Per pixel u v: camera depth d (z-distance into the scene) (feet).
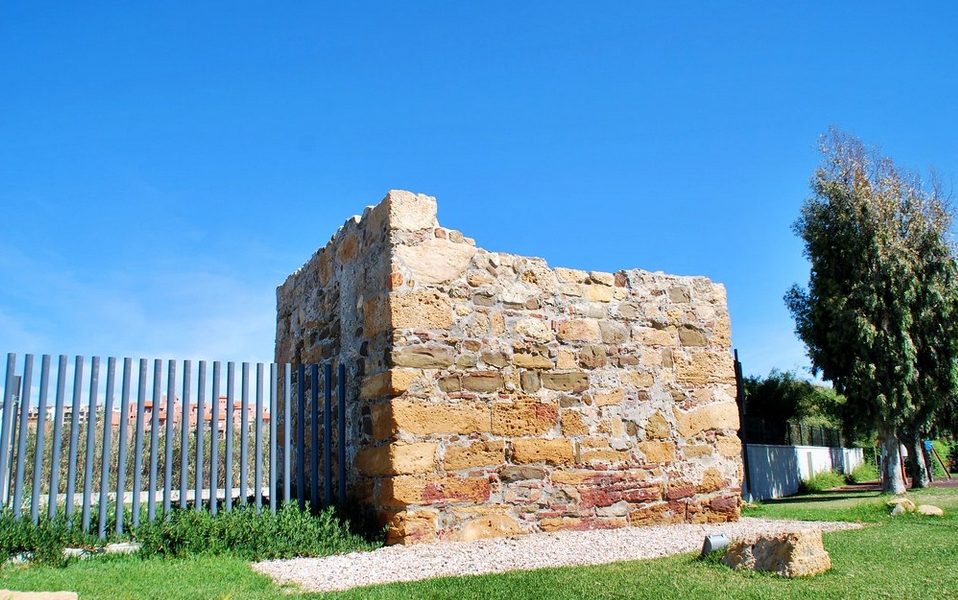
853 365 57.52
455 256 25.89
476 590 16.47
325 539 22.71
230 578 17.76
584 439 26.89
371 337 25.76
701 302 30.76
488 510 24.57
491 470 24.90
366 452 25.22
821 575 17.29
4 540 19.39
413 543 23.04
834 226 59.82
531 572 18.43
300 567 19.93
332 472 28.04
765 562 17.98
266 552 21.39
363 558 21.07
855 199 58.80
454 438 24.44
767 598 15.24
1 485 20.68
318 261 31.99
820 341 60.70
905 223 59.31
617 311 28.73
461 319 25.48
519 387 26.05
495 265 26.63
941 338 58.03
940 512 28.86
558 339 27.27
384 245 25.34
